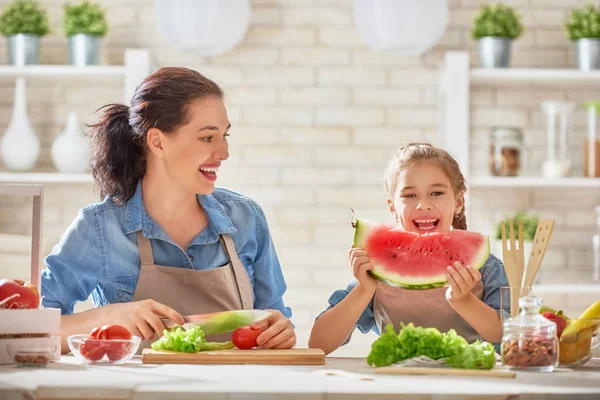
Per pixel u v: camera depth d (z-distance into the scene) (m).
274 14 5.06
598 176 4.81
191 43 4.59
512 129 4.75
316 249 5.02
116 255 2.56
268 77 5.05
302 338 4.96
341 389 1.59
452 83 4.66
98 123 2.64
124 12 5.04
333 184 5.04
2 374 1.81
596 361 2.22
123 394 1.60
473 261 2.30
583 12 4.80
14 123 4.73
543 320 1.97
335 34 5.05
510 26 4.75
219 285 2.58
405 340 1.94
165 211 2.61
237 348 2.23
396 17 4.51
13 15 4.72
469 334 2.58
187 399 1.58
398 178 2.67
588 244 5.06
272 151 5.04
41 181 4.70
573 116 5.08
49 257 2.57
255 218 2.78
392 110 5.05
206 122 2.49
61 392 1.61
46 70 4.71
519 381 1.75
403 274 2.30
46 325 2.11
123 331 2.08
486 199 5.06
